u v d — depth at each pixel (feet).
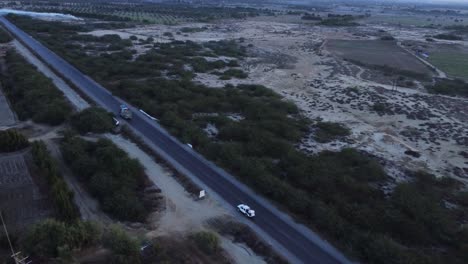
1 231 125.29
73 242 115.96
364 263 121.49
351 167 181.06
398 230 135.74
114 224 127.44
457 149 206.28
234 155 180.86
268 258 122.01
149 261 115.03
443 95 305.53
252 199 152.46
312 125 232.73
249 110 247.50
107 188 146.30
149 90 272.51
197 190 155.94
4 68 327.26
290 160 180.34
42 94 247.09
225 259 119.75
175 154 186.19
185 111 239.71
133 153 185.68
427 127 234.99
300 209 144.87
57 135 202.08
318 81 331.36
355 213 142.31
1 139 176.04
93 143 184.96
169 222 135.85
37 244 112.78
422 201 149.18
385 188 165.99
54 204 138.10
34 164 166.91
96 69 321.93
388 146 206.80
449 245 131.95
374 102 277.64
